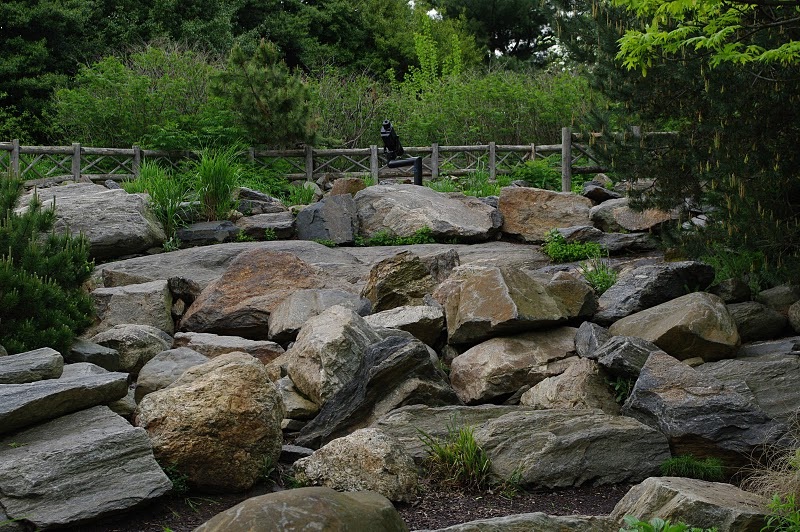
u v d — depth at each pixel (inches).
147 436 195.5
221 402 207.0
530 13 1715.1
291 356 281.7
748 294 315.3
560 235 451.8
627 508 176.2
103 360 286.4
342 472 202.5
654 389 239.6
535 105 808.3
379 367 253.3
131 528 181.5
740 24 254.1
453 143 836.6
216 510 195.0
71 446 185.2
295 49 1314.0
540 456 217.3
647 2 246.8
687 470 219.1
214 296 360.2
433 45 1197.7
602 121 370.0
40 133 998.4
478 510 197.5
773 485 186.5
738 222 300.8
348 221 496.7
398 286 350.0
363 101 867.4
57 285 292.5
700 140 331.6
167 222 492.1
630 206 365.4
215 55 1084.5
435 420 245.0
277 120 701.9
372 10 1451.8
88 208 450.0
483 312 296.8
